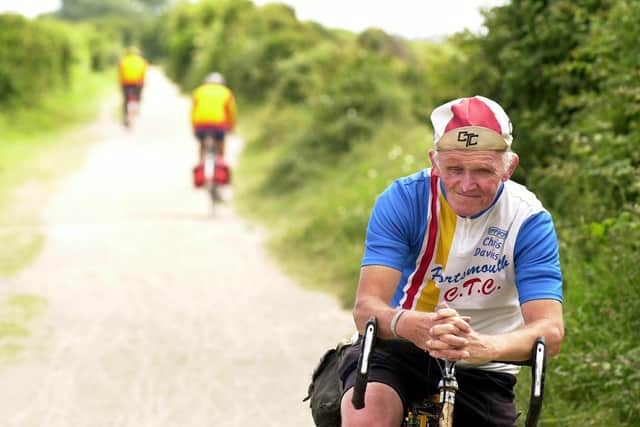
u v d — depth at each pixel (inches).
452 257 251.4
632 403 382.6
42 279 778.2
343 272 761.0
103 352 582.9
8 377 536.7
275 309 683.4
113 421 468.8
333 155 1198.3
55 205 1171.9
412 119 1184.8
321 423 274.1
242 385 519.2
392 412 247.3
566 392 416.8
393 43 1924.2
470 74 738.8
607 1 644.1
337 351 276.8
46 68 2150.6
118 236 958.4
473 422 263.0
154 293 732.0
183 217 1100.5
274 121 1605.6
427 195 252.5
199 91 1130.7
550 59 664.4
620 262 449.1
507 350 229.5
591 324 439.5
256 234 980.6
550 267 247.4
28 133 1781.5
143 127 1996.8
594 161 512.4
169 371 545.6
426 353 257.3
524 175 645.9
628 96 513.0
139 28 5674.2
